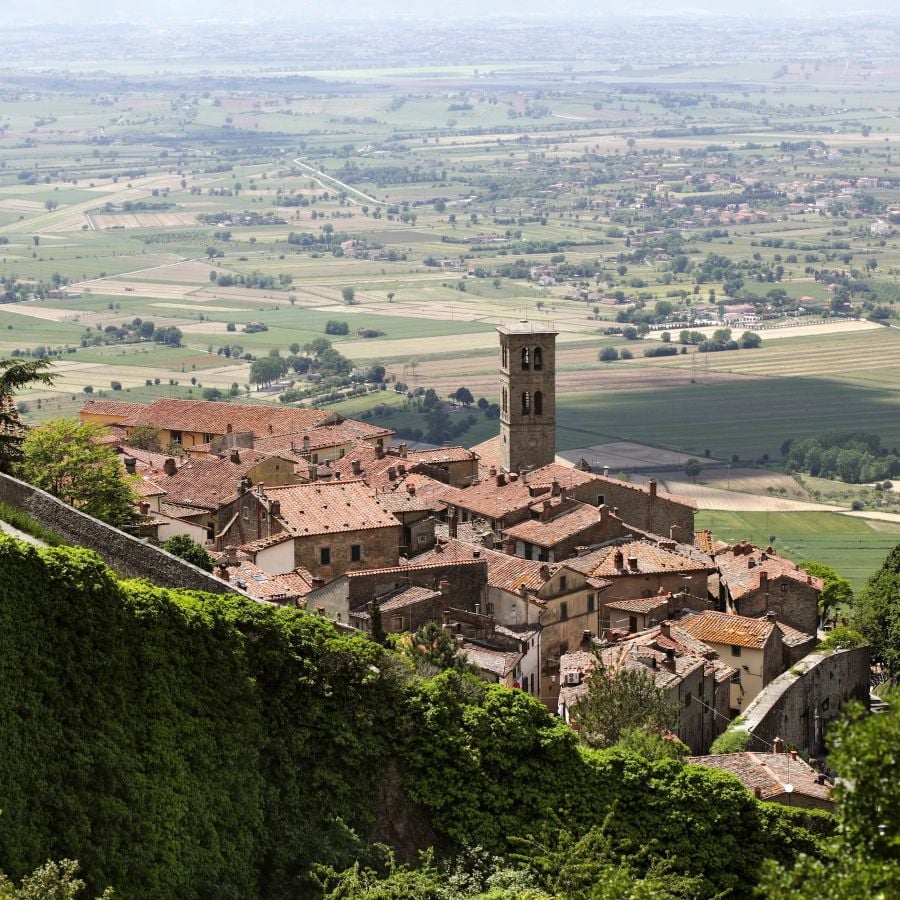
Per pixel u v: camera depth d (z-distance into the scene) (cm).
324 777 11406
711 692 18425
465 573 19125
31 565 10181
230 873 10606
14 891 8738
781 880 7538
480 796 11856
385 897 10531
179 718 10719
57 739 9925
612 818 12088
